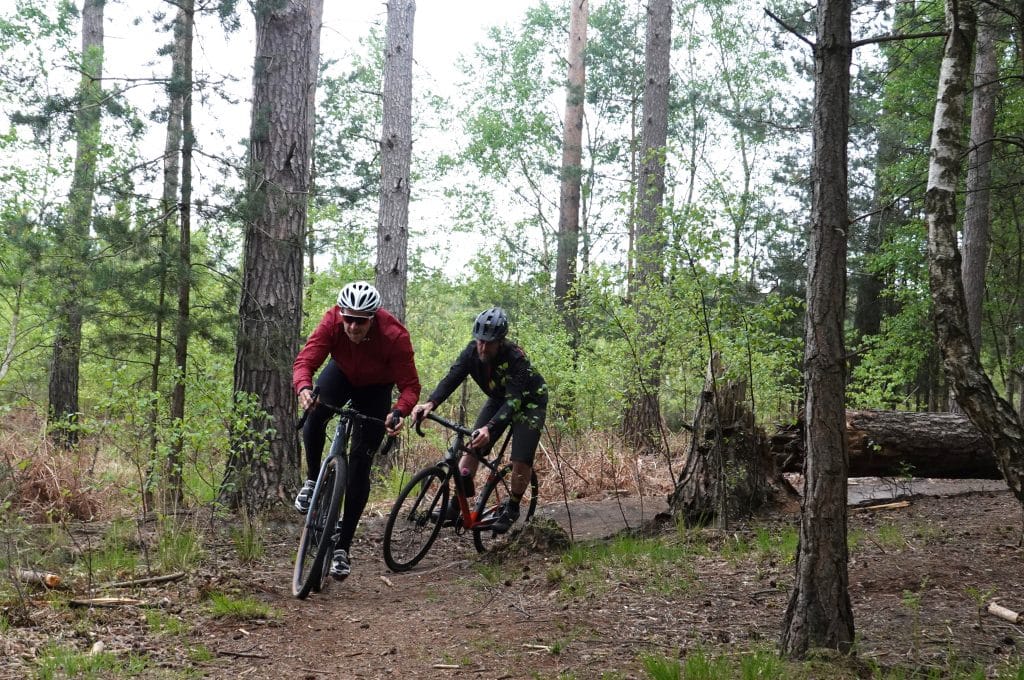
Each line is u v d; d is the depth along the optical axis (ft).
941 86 13.08
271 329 23.75
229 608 15.35
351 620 15.71
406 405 17.83
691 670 11.62
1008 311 42.96
